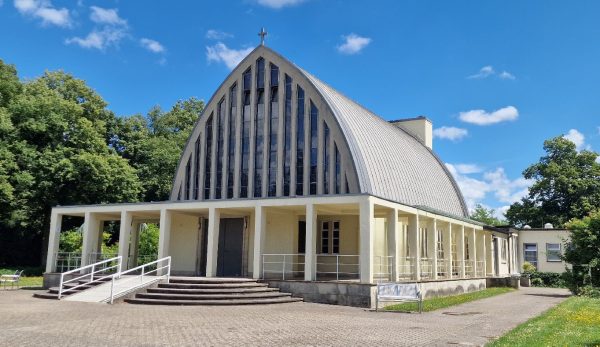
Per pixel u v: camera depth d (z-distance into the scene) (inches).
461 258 1253.7
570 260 1083.3
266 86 1200.2
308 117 1133.1
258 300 791.7
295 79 1168.2
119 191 1738.4
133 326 534.0
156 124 2347.4
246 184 1184.2
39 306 716.0
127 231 1061.8
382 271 1086.4
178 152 2073.1
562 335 482.0
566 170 2161.7
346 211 1027.9
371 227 826.2
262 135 1188.5
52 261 1098.7
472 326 581.6
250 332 506.0
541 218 2169.0
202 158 1256.8
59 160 1603.1
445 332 530.0
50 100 1676.9
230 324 563.5
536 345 425.1
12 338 445.4
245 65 1237.7
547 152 2279.8
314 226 879.1
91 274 901.2
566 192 2166.6
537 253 1665.8
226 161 1216.8
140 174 2031.3
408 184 1214.3
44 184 1566.2
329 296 825.5
